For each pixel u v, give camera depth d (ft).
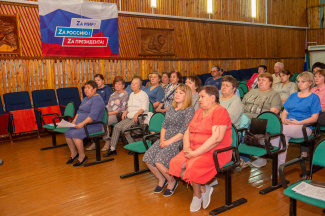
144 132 13.51
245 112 13.76
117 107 17.47
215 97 9.52
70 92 22.82
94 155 16.33
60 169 14.23
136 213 9.61
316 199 6.64
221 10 34.78
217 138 9.16
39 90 21.50
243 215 9.25
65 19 23.31
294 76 31.83
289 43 43.80
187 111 10.87
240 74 35.65
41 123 21.18
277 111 12.85
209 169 9.22
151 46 28.76
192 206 9.63
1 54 20.95
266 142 10.36
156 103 18.08
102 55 25.59
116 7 25.94
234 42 36.45
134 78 16.05
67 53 23.73
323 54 45.27
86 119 14.46
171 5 30.19
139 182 12.31
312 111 12.25
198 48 32.81
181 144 10.72
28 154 17.01
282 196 10.49
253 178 12.26
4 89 21.21
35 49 22.31
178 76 16.40
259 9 39.14
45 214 9.73
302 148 13.53
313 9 45.65
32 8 22.00
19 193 11.51
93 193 11.30
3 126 19.33
